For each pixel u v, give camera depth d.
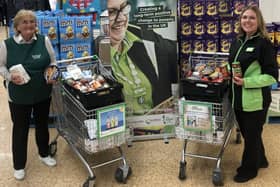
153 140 3.96
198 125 3.07
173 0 3.71
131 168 3.41
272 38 3.98
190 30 3.95
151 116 3.90
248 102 2.90
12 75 2.90
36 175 3.35
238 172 3.20
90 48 4.08
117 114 3.01
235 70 2.88
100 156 3.65
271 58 2.84
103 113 2.93
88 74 3.26
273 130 4.08
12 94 3.04
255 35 2.86
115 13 3.65
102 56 4.02
